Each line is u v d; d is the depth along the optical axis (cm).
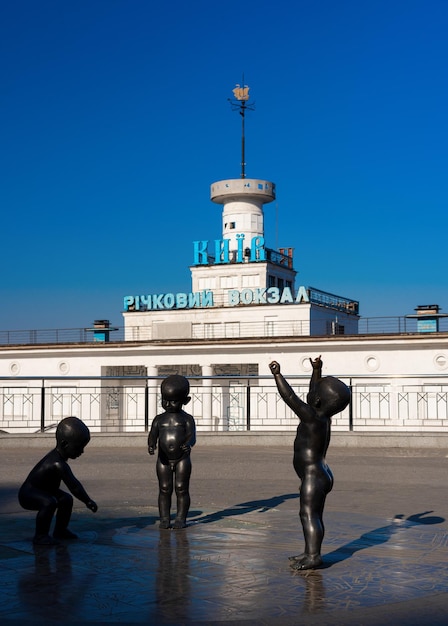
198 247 6219
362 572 632
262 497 1052
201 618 510
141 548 720
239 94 6638
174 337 5631
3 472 1320
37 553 698
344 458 1520
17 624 495
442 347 4016
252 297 5578
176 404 837
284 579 609
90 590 575
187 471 829
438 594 570
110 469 1355
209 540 759
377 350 4131
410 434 1694
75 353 4728
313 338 4222
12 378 1848
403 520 873
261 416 4016
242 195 6488
